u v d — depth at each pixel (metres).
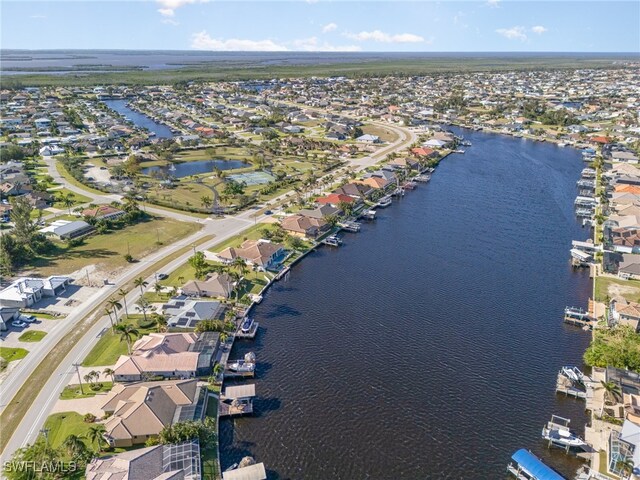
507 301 128.75
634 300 126.56
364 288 135.00
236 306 122.44
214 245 158.00
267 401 91.81
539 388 96.19
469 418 88.31
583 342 110.94
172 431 77.69
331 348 108.12
